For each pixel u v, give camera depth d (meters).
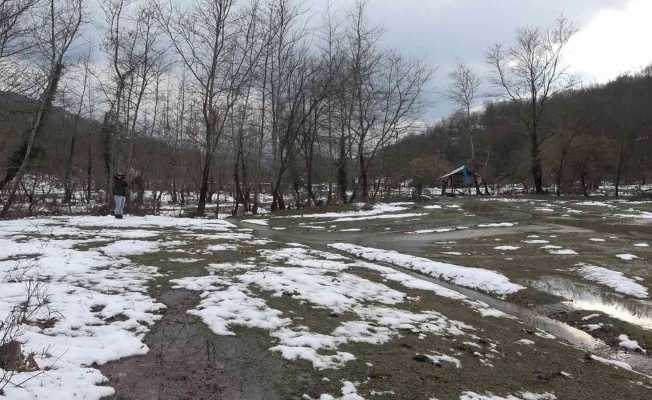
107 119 27.98
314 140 30.45
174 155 35.38
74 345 4.38
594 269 9.65
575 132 41.22
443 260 10.99
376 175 41.50
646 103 57.91
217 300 6.21
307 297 6.74
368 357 4.75
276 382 4.07
